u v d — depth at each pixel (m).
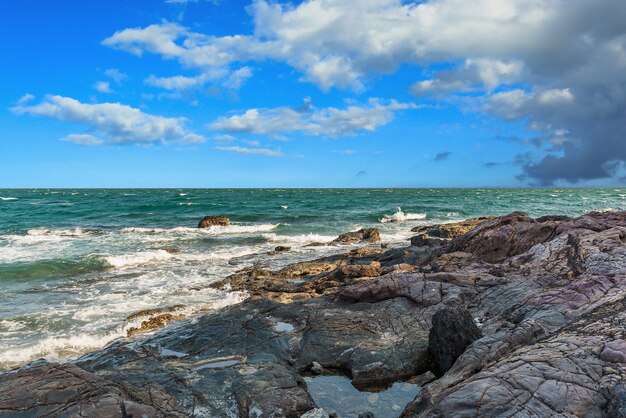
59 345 12.20
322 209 59.69
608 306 9.14
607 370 6.24
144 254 25.05
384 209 60.56
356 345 10.20
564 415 5.43
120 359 9.43
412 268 17.50
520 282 12.32
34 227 40.00
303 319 11.85
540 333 8.36
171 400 7.28
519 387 5.95
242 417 7.16
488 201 81.38
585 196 108.25
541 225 17.67
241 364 9.05
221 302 16.16
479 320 10.64
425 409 6.68
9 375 7.24
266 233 36.84
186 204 62.22
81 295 17.45
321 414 6.97
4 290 18.22
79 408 6.20
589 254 12.88
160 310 15.11
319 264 21.47
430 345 9.58
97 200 76.38
